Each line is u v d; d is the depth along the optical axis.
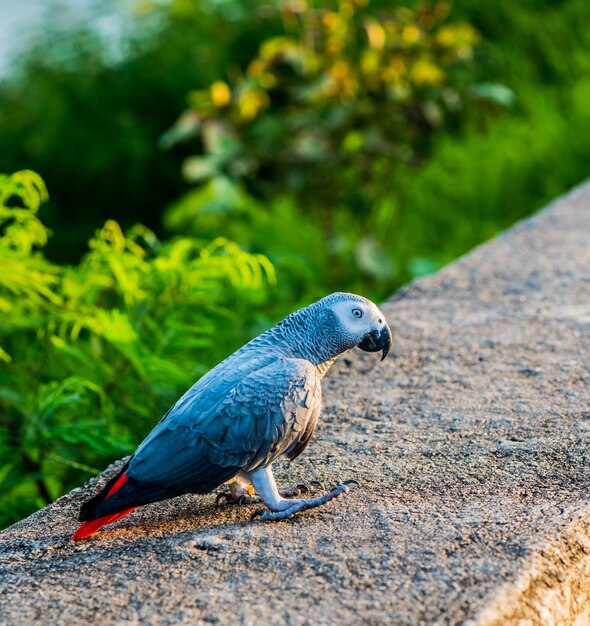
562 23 16.98
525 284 8.73
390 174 12.91
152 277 7.86
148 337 7.81
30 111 16.36
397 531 4.64
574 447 5.61
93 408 7.41
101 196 16.05
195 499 5.32
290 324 5.23
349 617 3.92
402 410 6.31
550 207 11.31
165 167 15.92
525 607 4.03
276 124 12.16
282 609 4.02
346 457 5.65
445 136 15.11
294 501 4.91
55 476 7.44
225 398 4.75
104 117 15.95
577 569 4.42
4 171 16.06
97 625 4.01
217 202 12.09
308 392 4.88
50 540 4.85
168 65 16.31
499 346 7.33
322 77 11.84
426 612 3.92
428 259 11.81
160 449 4.70
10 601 4.25
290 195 13.75
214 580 4.29
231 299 10.29
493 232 13.10
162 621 4.00
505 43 17.02
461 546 4.44
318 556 4.43
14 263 7.06
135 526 4.98
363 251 11.59
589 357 6.98
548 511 4.78
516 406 6.24
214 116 12.19
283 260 10.64
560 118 15.00
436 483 5.24
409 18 12.15
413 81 12.14
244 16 16.50
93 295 8.09
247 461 4.75
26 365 8.27
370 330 5.22
